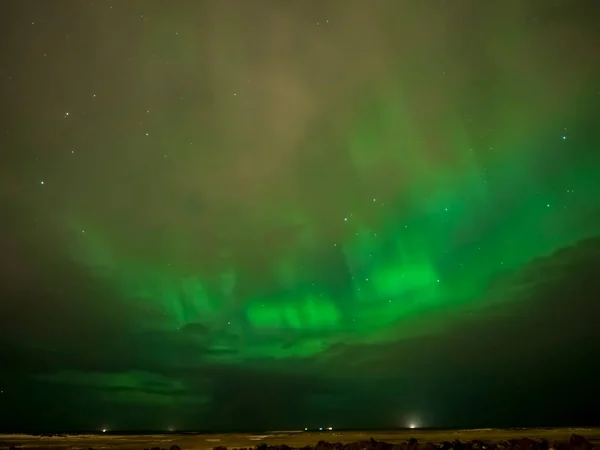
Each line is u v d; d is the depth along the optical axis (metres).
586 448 33.66
